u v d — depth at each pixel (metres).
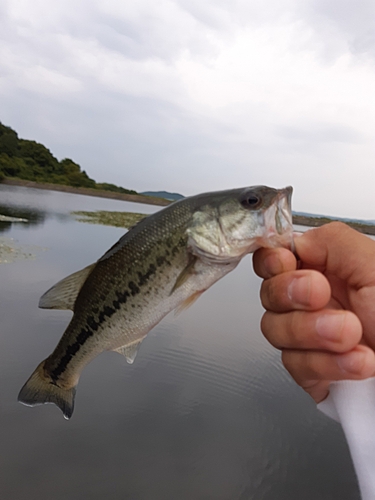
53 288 0.25
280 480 0.44
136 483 0.41
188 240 0.22
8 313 0.72
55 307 0.25
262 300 0.17
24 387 0.25
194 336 0.73
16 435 0.44
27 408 0.49
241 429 0.51
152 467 0.43
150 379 0.58
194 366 0.63
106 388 0.55
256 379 0.61
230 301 0.96
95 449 0.44
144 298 0.23
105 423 0.48
